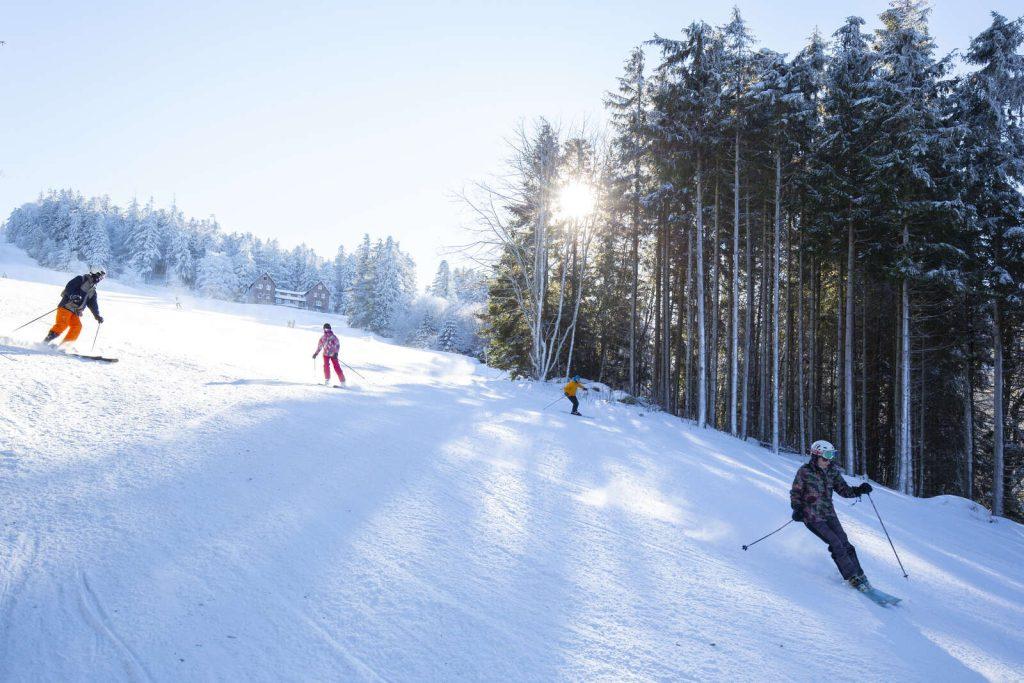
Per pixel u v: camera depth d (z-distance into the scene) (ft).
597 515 21.20
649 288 127.44
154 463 18.62
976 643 14.94
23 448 17.97
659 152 74.59
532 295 86.33
